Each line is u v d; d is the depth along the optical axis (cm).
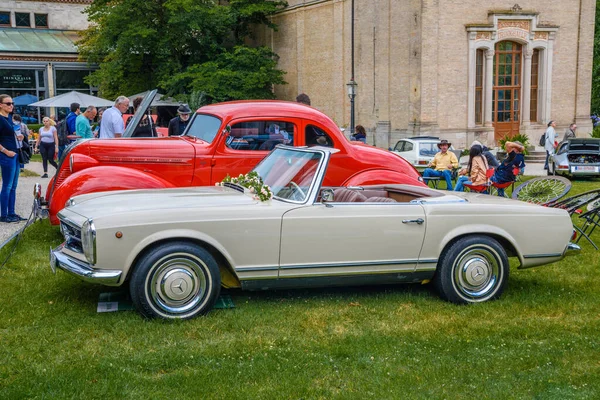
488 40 2938
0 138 1023
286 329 556
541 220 651
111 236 543
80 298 633
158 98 3247
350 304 632
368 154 884
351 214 603
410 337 538
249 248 579
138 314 576
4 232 960
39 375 445
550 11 3039
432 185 1716
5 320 561
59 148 1783
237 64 3694
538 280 740
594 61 4194
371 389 434
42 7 4325
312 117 871
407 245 618
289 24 3838
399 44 2998
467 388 438
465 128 2966
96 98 2788
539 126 3078
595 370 470
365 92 3262
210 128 876
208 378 445
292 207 593
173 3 3466
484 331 556
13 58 3838
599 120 3672
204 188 688
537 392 431
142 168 835
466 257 637
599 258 852
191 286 568
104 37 3694
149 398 414
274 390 429
